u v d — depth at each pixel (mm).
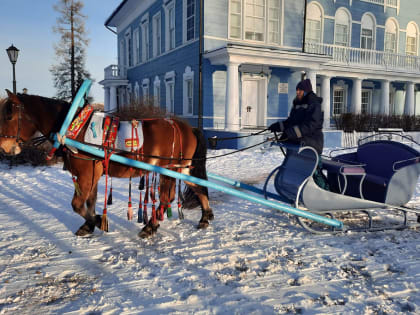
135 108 13688
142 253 4566
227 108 15375
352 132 17891
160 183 5238
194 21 16922
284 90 18406
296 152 5477
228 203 7105
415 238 5133
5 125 4461
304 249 4688
